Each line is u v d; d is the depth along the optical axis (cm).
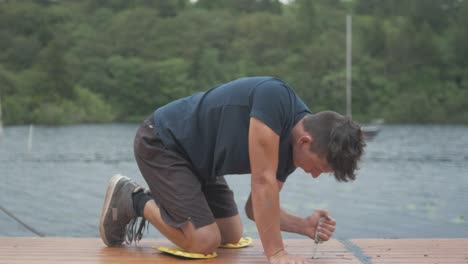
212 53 6091
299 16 6366
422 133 4359
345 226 936
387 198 1270
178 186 299
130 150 2958
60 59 5881
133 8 6812
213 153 295
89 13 6812
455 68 6022
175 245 334
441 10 6391
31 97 5697
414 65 6016
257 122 268
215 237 301
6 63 6047
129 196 322
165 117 309
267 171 271
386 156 2588
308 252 316
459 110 5759
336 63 5919
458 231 873
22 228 868
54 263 291
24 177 1761
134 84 5994
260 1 6950
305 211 1115
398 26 6362
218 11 6688
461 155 2642
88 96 5866
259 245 338
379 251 316
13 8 6588
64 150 2950
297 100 283
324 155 267
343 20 6366
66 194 1355
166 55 6172
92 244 337
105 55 6234
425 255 307
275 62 6044
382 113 5753
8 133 4300
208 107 292
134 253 313
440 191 1405
